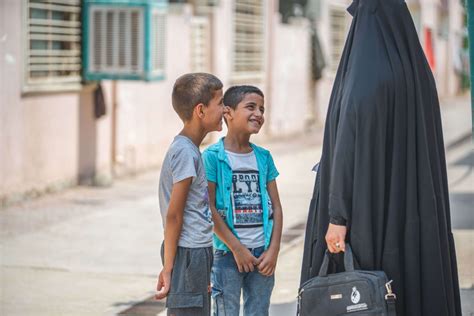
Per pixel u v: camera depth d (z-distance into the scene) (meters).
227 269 4.93
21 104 11.11
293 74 20.52
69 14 12.09
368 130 4.50
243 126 4.98
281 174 14.27
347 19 24.50
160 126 14.62
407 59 4.62
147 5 12.03
